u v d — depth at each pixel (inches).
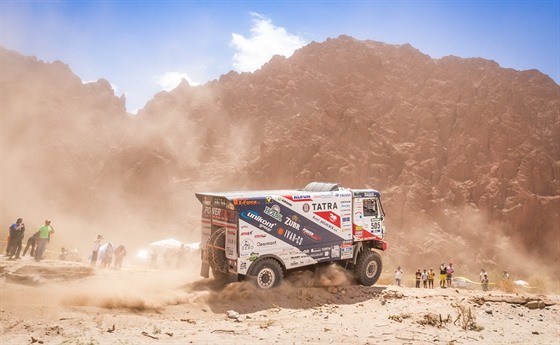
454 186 2910.9
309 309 459.5
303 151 3105.3
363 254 566.3
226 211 484.1
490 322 446.9
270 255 482.9
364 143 3191.4
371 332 381.4
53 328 333.4
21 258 596.1
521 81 4001.0
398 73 3831.2
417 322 417.1
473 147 3075.8
